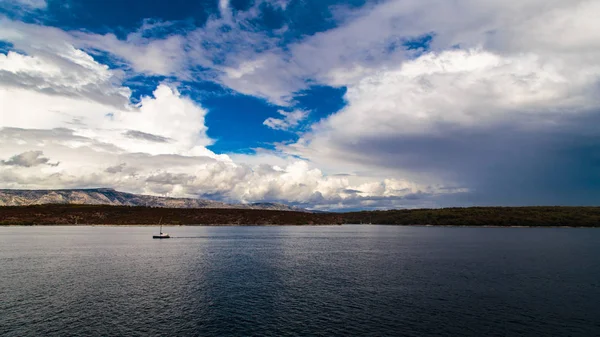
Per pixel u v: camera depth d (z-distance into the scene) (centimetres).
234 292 4822
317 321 3622
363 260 8088
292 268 6881
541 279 5688
